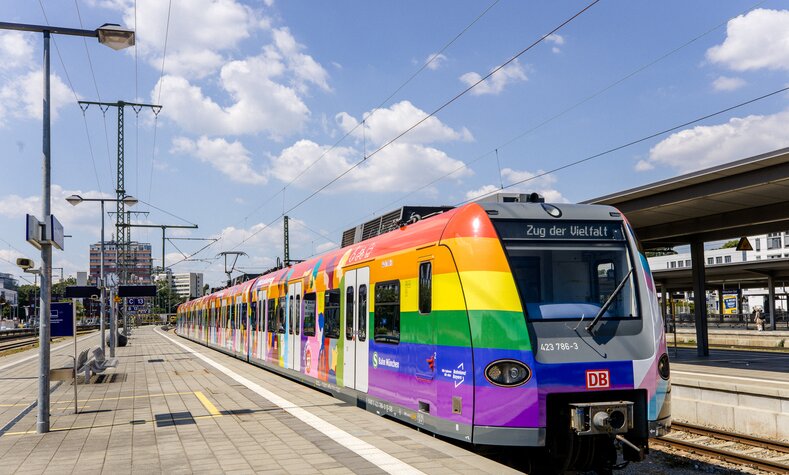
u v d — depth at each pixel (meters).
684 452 10.37
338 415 10.60
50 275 10.24
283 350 17.80
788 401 11.12
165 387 15.80
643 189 18.42
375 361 10.59
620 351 7.62
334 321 12.95
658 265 83.19
